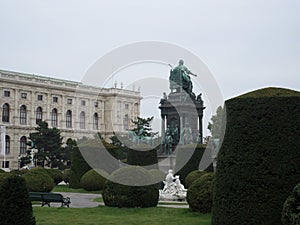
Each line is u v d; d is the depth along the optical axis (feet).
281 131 42.11
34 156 278.26
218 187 44.32
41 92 352.08
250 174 42.24
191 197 62.59
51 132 282.56
